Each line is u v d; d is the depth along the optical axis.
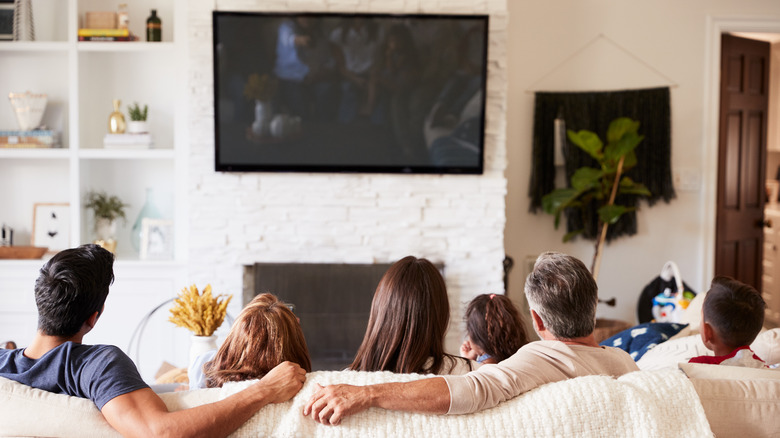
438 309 1.74
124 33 3.82
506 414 1.38
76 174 3.83
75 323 1.51
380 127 3.70
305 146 3.70
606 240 4.31
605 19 4.21
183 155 3.85
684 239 4.32
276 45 3.63
